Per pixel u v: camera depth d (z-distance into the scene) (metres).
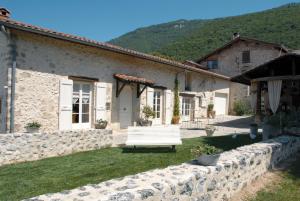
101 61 12.09
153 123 15.44
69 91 10.72
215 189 4.22
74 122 11.16
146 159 7.12
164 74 16.16
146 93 14.68
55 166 6.58
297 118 10.60
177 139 8.45
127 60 13.41
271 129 10.17
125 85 13.39
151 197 3.09
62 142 7.91
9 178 5.68
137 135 8.55
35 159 7.32
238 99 24.95
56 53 10.34
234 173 4.76
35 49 9.70
